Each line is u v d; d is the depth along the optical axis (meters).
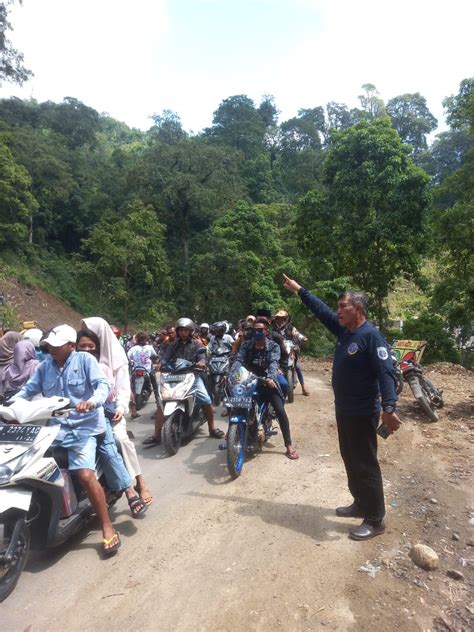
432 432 6.75
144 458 6.10
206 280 35.12
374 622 2.90
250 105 79.19
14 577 3.27
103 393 3.78
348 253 20.38
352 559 3.55
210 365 8.89
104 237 31.44
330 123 96.94
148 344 9.45
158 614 3.03
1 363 5.30
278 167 76.19
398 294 32.94
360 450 3.86
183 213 41.53
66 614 3.05
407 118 76.50
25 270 36.59
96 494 3.72
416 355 8.18
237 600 3.12
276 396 5.87
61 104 60.56
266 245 36.88
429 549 3.53
